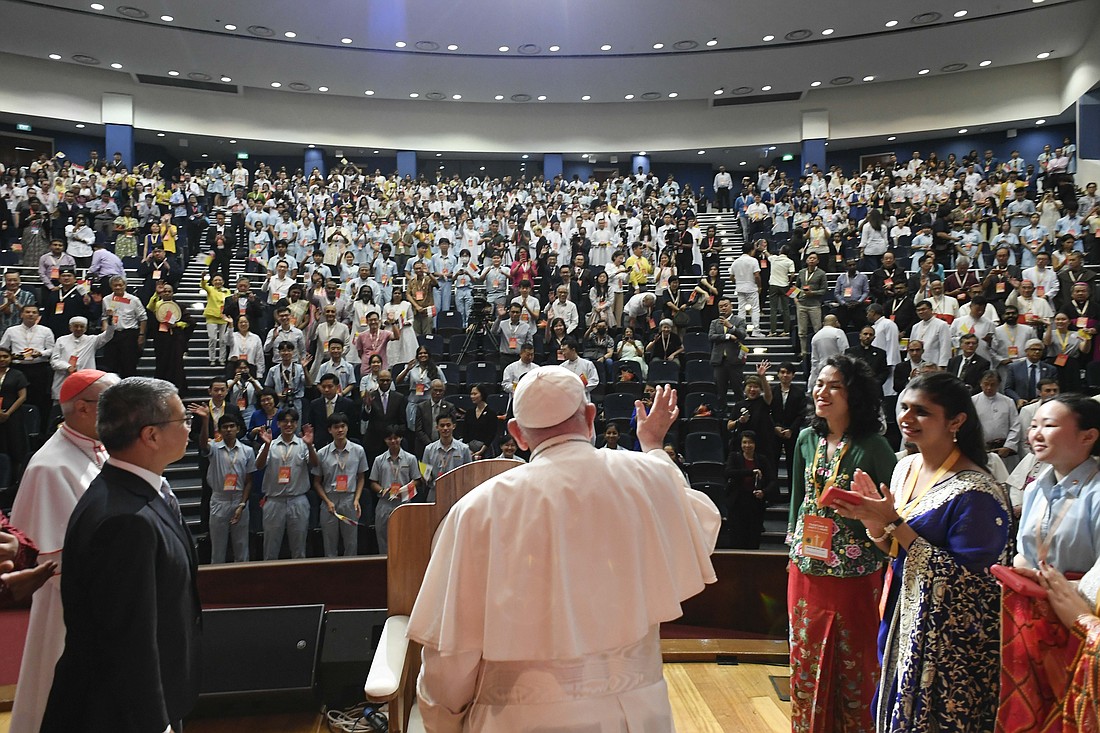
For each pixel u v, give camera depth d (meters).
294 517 5.93
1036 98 17.67
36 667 2.12
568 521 1.42
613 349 9.37
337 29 15.16
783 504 7.27
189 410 6.01
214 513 5.96
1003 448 6.35
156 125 18.33
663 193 18.59
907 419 2.14
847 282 10.05
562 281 11.06
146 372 9.71
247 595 4.25
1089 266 11.56
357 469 6.12
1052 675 1.70
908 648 1.94
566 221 14.80
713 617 4.34
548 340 9.30
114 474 1.78
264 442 6.07
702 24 14.88
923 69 17.30
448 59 16.75
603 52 16.36
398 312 9.52
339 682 2.80
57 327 8.81
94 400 2.25
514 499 1.44
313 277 9.84
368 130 19.81
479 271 12.45
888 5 14.06
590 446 1.56
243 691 2.66
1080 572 2.15
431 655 1.42
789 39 15.62
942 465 2.13
